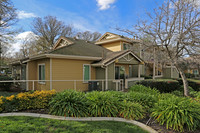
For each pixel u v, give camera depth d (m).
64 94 5.43
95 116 4.98
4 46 15.45
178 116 4.16
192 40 7.30
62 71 10.32
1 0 9.83
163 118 4.41
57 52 10.06
